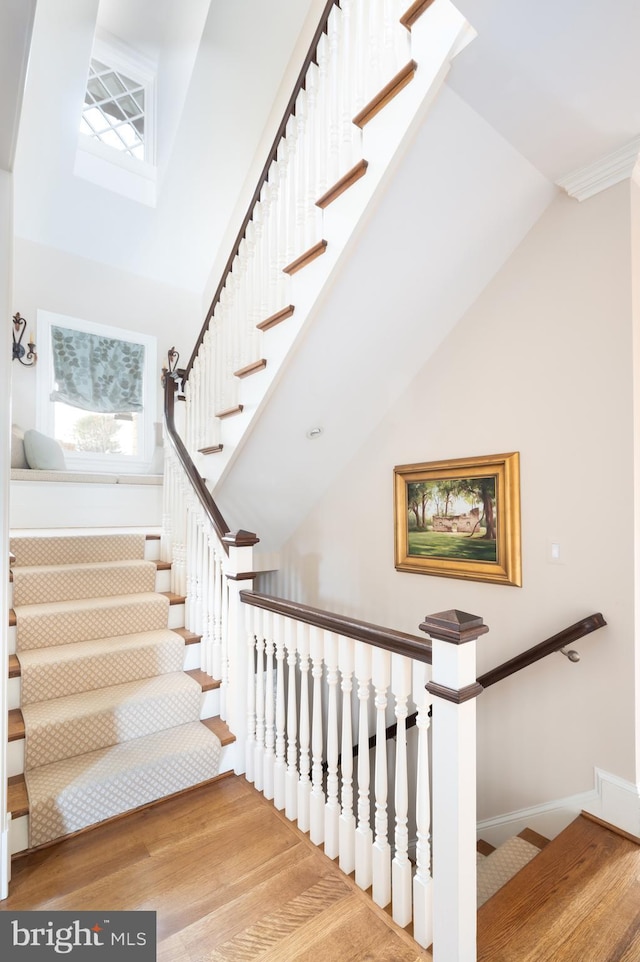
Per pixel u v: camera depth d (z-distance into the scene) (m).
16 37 0.92
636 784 1.78
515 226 2.10
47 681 2.05
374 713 3.09
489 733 2.28
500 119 1.59
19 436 3.52
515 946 1.32
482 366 2.37
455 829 1.18
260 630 2.07
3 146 1.32
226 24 3.22
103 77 3.91
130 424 4.29
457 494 2.48
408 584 2.79
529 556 2.16
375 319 2.21
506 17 1.26
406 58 1.58
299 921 1.40
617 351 1.85
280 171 2.25
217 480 2.86
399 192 1.71
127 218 3.98
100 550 2.88
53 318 3.84
